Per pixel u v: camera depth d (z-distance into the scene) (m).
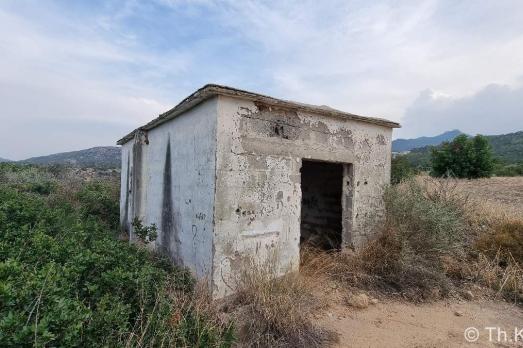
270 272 4.46
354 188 6.22
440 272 5.70
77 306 2.57
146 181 7.34
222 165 4.40
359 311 4.60
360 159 6.30
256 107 4.75
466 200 7.82
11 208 5.40
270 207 4.91
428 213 5.99
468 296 5.21
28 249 3.79
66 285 2.87
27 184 11.98
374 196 6.57
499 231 6.70
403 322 4.37
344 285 5.31
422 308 4.84
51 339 2.08
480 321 4.50
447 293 5.31
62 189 11.41
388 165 6.84
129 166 8.69
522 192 12.91
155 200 6.69
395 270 5.57
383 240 6.11
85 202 10.16
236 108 4.54
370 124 6.47
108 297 3.01
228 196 4.46
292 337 3.60
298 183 5.28
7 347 2.01
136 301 3.26
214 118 4.41
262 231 4.81
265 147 4.85
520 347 3.86
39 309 2.38
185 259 5.12
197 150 4.87
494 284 5.57
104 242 4.55
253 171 4.71
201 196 4.69
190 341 3.03
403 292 5.22
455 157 18.41
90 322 2.55
